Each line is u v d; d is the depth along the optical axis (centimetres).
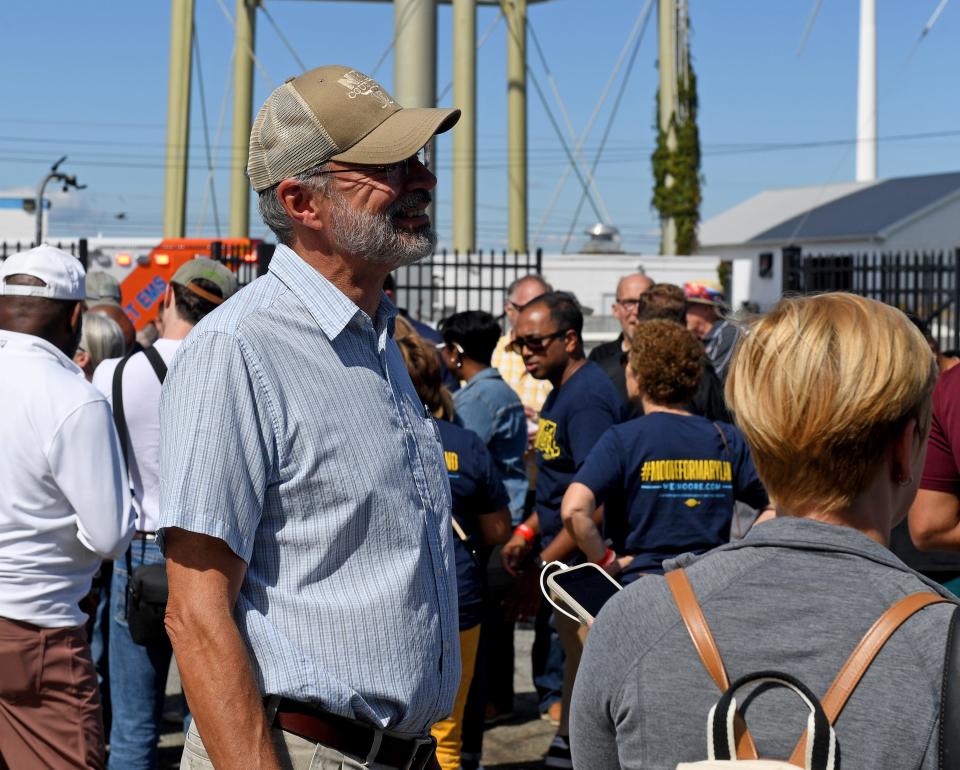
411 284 1602
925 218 4288
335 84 206
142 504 404
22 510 319
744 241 4756
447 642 211
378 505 198
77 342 347
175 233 2348
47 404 319
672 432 384
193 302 412
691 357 390
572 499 384
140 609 382
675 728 146
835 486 151
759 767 134
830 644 142
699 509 382
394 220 208
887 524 156
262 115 211
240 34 2370
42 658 323
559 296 480
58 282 332
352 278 209
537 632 565
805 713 139
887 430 151
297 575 193
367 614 195
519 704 592
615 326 2005
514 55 2222
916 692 137
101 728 339
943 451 338
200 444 187
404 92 1650
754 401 155
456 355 555
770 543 152
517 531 482
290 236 210
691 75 2650
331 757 192
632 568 383
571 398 470
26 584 321
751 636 146
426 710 206
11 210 1975
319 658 192
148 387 404
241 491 188
